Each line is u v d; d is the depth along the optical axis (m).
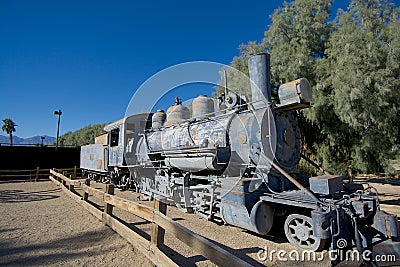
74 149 20.81
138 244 3.91
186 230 2.81
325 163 10.07
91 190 6.63
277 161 4.86
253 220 4.22
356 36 8.77
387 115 8.56
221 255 2.20
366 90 8.28
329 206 3.54
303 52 10.91
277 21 11.82
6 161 17.78
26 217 6.35
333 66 9.63
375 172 9.79
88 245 4.31
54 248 4.18
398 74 8.70
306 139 10.98
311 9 11.71
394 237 3.46
